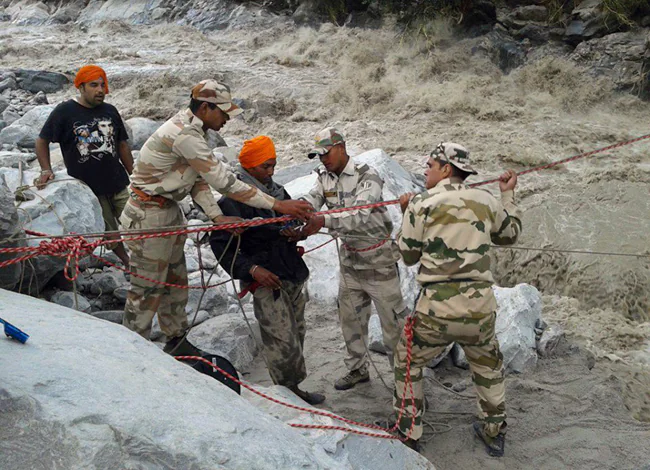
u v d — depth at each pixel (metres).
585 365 5.92
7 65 19.28
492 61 18.39
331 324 6.59
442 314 4.11
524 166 12.27
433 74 17.69
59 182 6.29
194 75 17.77
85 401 2.65
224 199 4.59
